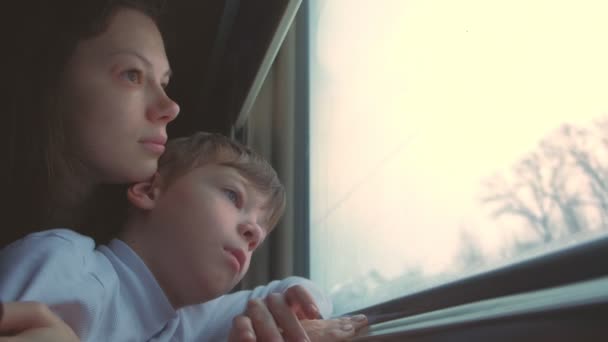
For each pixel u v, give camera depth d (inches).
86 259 22.9
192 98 76.5
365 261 35.7
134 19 26.9
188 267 25.2
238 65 62.4
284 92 54.5
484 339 15.5
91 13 26.0
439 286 20.4
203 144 28.4
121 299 23.9
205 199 26.0
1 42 32.8
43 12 28.8
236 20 58.7
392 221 32.0
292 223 50.8
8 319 14.4
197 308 30.6
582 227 17.7
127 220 27.5
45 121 25.7
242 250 26.1
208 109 76.7
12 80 27.7
